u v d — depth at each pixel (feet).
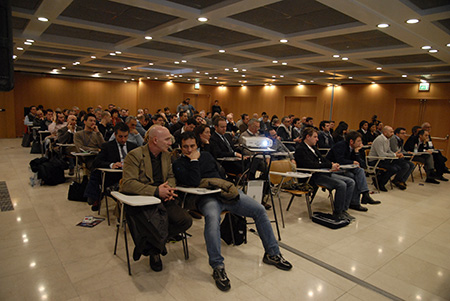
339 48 19.07
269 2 11.10
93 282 7.50
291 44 17.60
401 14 11.43
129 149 11.88
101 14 14.49
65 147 17.57
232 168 13.76
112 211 12.55
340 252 9.84
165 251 8.20
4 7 5.51
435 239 11.25
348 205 13.08
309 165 12.73
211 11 12.45
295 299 7.19
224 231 10.07
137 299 6.91
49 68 37.45
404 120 29.53
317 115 34.78
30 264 8.21
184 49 23.39
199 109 50.37
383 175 18.42
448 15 11.30
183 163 8.95
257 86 44.16
